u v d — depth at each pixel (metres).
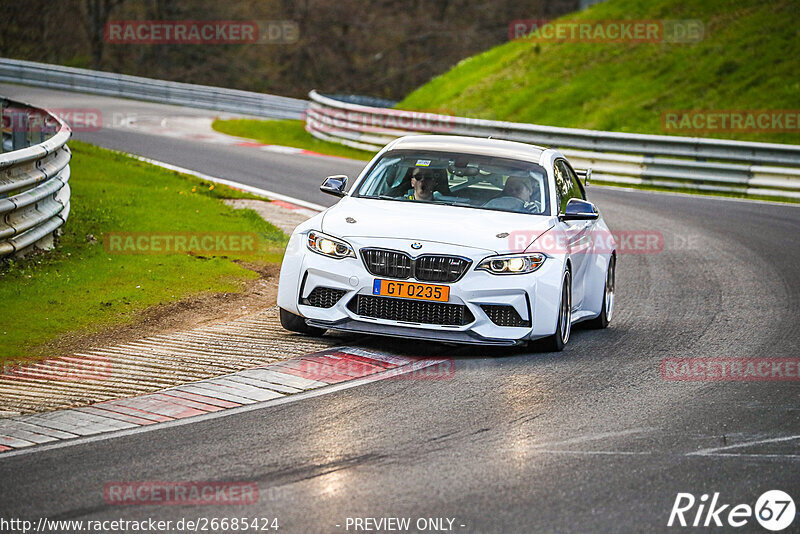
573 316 28.11
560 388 22.66
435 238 25.03
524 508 15.45
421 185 28.02
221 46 184.88
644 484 16.67
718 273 39.88
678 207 60.16
